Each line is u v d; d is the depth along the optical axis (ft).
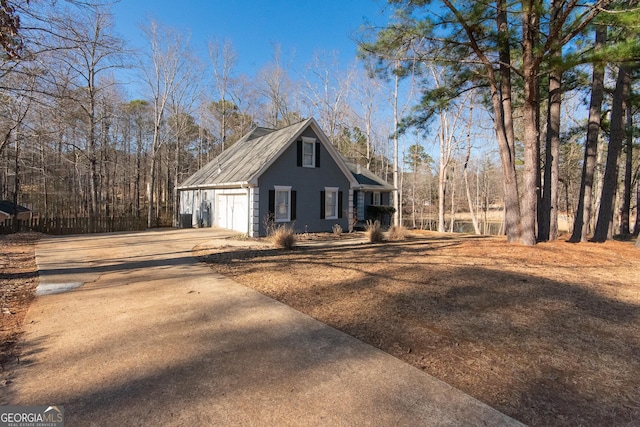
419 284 20.03
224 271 24.36
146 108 115.65
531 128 32.17
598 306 16.10
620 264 25.81
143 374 10.05
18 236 48.14
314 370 10.27
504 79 34.42
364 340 12.48
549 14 28.76
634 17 22.98
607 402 8.57
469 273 22.52
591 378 9.74
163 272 24.21
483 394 8.95
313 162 53.21
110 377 9.90
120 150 118.83
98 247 37.35
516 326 13.69
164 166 126.93
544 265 25.07
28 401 8.75
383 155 114.01
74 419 7.98
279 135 55.93
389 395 8.91
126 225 61.57
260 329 13.58
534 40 31.89
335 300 17.34
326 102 100.63
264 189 48.47
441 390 9.14
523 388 9.22
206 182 61.93
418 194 138.10
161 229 63.26
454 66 36.63
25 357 11.21
